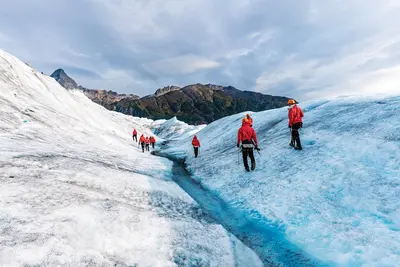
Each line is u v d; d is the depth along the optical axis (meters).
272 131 17.31
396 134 8.70
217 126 35.50
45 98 30.34
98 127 39.03
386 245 4.75
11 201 4.99
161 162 19.84
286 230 6.48
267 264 5.30
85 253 4.09
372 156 8.05
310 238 5.84
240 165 12.79
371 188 6.62
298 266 5.09
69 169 8.78
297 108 11.38
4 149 9.69
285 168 10.12
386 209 5.71
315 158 9.69
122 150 25.48
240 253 5.77
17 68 30.03
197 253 5.29
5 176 6.39
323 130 12.30
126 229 5.37
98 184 8.16
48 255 3.68
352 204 6.36
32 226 4.27
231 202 9.16
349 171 7.78
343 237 5.43
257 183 9.84
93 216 5.35
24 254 3.52
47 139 17.25
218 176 12.54
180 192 10.52
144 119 160.62
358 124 11.10
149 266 4.38
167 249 5.11
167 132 102.88
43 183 6.57
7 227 4.06
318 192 7.48
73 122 27.50
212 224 7.26
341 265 4.77
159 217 6.67
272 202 8.02
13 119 18.09
